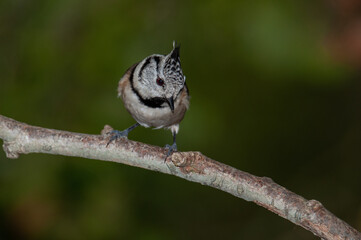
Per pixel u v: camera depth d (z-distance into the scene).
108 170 11.73
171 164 7.32
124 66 11.12
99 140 7.51
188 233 16.25
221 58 12.03
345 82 15.90
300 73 11.28
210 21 11.45
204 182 7.13
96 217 11.91
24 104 11.27
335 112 17.11
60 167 11.39
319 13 11.33
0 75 11.59
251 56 11.43
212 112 11.96
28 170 11.33
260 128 16.88
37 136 7.53
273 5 11.21
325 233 6.52
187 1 11.55
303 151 17.31
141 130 12.84
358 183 15.91
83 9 11.49
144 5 11.54
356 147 16.11
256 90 15.30
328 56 11.17
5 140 7.60
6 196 11.39
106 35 11.30
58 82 11.34
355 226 14.22
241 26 11.30
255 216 16.44
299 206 6.68
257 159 17.12
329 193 16.08
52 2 11.52
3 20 11.78
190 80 12.20
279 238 14.99
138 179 13.77
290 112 17.05
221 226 16.42
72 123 11.20
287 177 17.12
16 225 11.90
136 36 11.30
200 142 11.75
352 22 11.15
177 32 11.49
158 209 14.99
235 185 7.01
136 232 13.05
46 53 11.39
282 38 11.14
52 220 11.88
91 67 11.22
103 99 11.36
